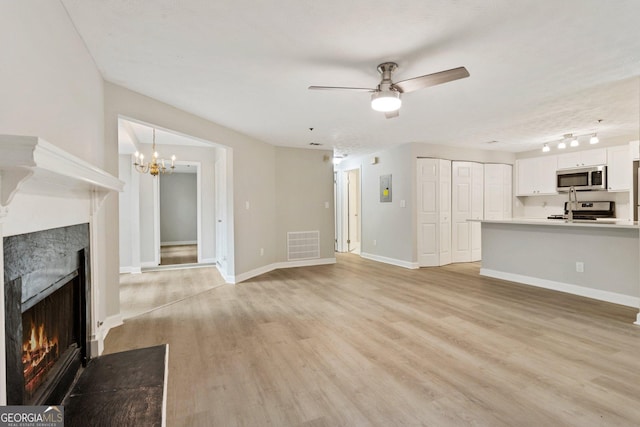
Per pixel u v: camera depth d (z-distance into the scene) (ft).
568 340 9.01
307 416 5.92
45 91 5.24
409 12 6.42
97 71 8.78
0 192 3.46
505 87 10.41
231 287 15.44
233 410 6.11
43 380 5.23
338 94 10.88
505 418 5.78
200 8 6.25
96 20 6.61
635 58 8.43
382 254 22.02
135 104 10.55
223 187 18.08
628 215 18.19
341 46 7.75
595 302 12.54
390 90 8.46
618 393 6.48
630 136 17.43
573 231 13.74
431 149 19.98
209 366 7.78
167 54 8.09
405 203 19.85
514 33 7.20
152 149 20.66
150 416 5.04
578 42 7.61
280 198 20.07
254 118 13.82
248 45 7.68
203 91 10.59
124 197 19.15
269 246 19.30
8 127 4.06
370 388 6.79
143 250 21.20
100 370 6.61
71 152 6.58
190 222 34.37
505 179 22.77
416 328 10.03
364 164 23.79
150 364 6.88
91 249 7.33
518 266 15.90
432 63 8.68
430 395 6.51
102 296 9.72
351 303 12.70
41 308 5.35
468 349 8.53
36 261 4.72
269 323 10.62
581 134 17.21
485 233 17.46
